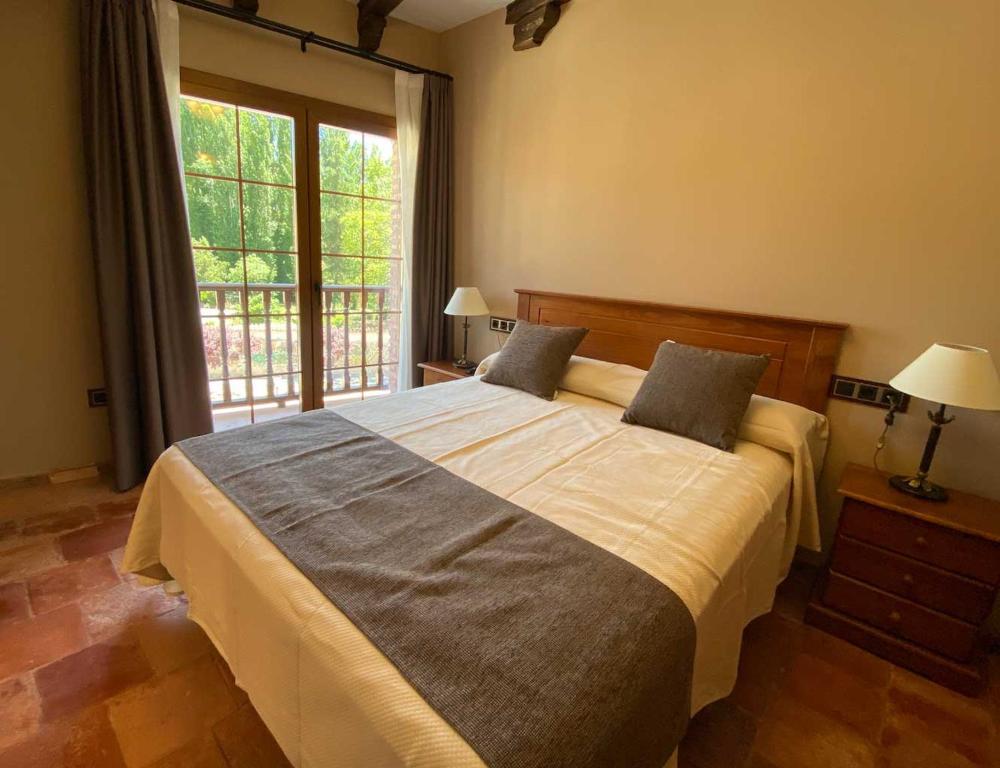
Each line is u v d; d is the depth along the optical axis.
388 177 3.57
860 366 2.04
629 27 2.53
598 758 0.78
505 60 3.14
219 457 1.63
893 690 1.62
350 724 0.88
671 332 2.54
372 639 0.93
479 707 0.80
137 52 2.31
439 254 3.62
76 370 2.58
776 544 1.71
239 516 1.31
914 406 1.93
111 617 1.74
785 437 1.90
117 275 2.45
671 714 0.99
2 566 1.97
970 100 1.70
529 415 2.21
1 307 2.36
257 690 1.17
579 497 1.49
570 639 0.94
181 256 2.60
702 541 1.29
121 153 2.35
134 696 1.46
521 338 2.68
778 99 2.11
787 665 1.71
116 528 2.25
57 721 1.37
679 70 2.38
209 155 2.84
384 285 3.76
